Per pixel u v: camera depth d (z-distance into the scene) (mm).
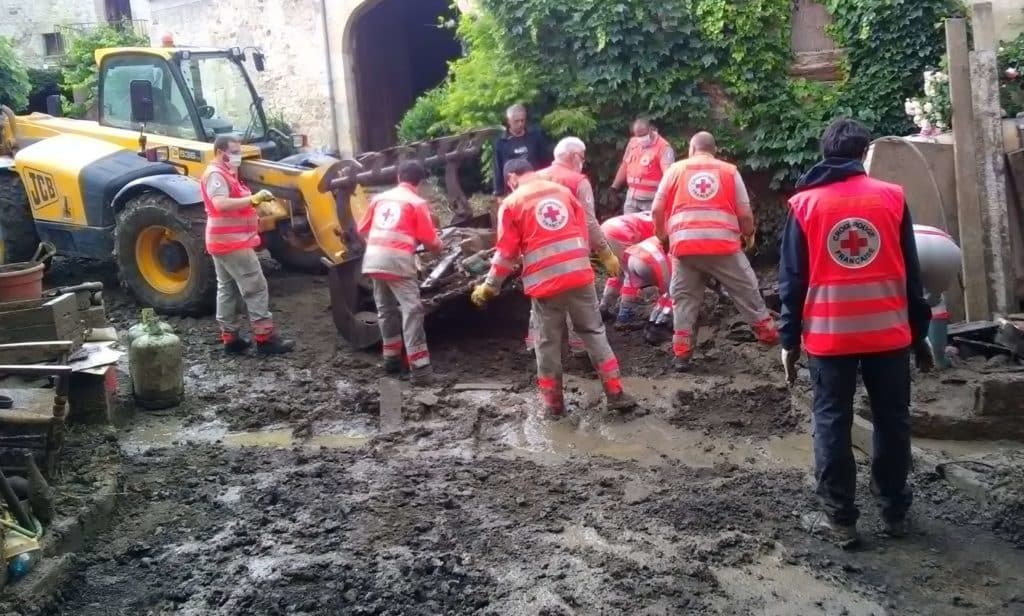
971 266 6617
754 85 9461
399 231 6504
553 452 5504
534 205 5766
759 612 3742
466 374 6844
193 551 4352
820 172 4113
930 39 9102
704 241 6453
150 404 6293
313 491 4965
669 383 6555
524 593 3900
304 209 8336
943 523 4445
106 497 4680
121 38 16953
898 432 4141
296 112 13883
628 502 4738
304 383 6723
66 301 5699
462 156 7961
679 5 9562
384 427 5930
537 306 5871
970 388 5703
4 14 21375
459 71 10227
